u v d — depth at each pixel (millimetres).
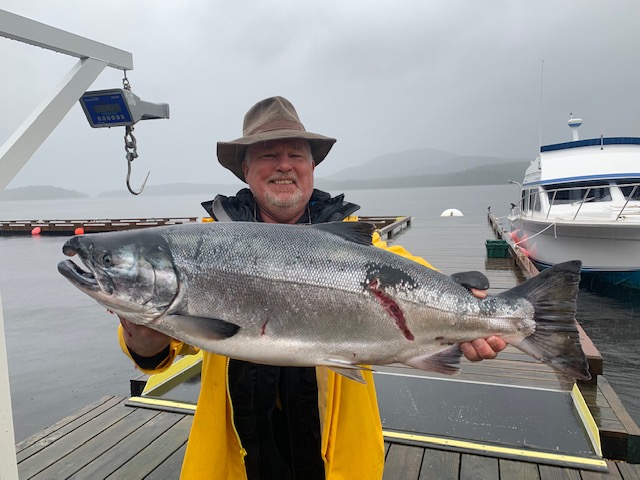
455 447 3398
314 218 2389
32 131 1908
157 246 1881
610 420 3699
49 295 12195
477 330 2082
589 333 9016
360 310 1966
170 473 3230
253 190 2299
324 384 1978
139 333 1896
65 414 5824
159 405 4137
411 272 2057
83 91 2115
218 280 1874
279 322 1896
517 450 3332
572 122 14383
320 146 2375
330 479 1947
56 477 3201
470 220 27922
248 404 2053
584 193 11867
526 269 10961
